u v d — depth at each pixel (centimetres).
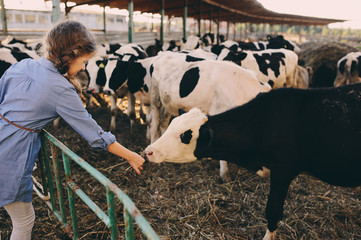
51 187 254
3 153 163
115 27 2997
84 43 154
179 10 1805
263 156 235
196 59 428
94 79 627
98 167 418
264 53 666
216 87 362
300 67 816
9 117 162
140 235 277
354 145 209
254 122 232
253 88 353
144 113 730
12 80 161
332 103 218
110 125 602
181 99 396
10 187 169
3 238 263
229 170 412
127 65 527
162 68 448
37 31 1059
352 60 775
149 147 229
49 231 276
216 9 1920
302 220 303
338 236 282
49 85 155
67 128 592
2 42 883
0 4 909
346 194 350
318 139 216
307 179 385
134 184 376
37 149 176
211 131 215
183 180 386
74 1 1098
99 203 328
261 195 349
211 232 285
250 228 291
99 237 274
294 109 224
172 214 313
